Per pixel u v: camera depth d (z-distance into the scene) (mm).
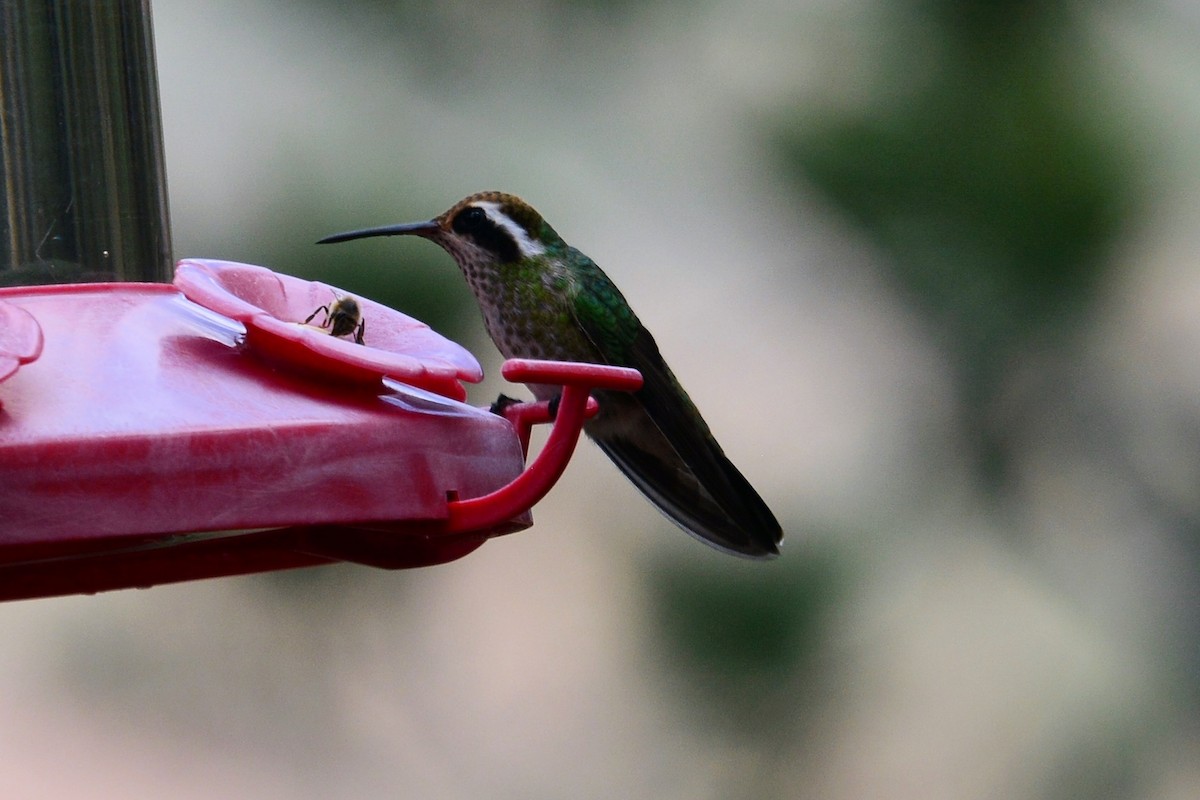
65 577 5793
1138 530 8914
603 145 9438
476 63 9328
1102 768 8789
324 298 6344
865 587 8711
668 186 9695
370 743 10250
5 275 6211
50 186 6281
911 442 9008
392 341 6293
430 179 8906
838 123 8656
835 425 9531
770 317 10242
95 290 5582
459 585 10914
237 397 5129
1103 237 8383
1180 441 8852
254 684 10211
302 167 8570
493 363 9586
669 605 8680
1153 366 8773
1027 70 8477
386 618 10133
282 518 4945
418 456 5285
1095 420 8820
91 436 4754
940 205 8500
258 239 8438
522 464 5949
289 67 8961
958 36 8578
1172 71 8648
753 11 9148
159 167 6602
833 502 8992
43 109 6285
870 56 8727
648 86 9430
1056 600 8969
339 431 5098
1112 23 8719
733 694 8578
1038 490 8906
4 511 4629
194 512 4828
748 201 9320
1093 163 8328
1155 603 8969
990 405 8859
